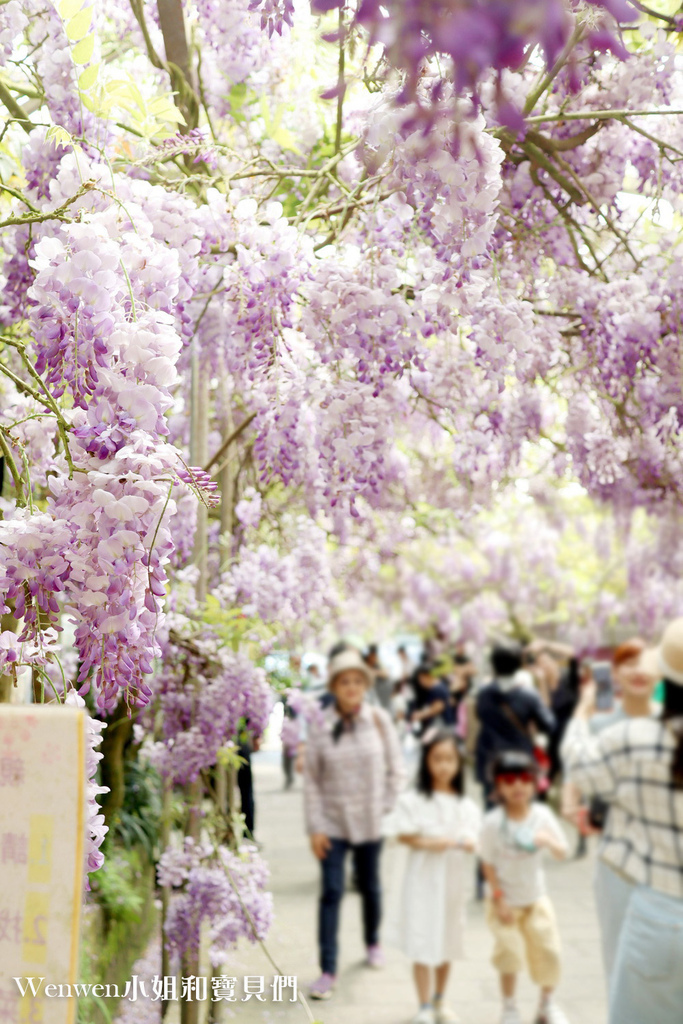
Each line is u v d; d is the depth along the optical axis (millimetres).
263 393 1890
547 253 2258
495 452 3045
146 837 4035
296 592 3389
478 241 1473
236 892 2695
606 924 3602
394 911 4520
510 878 4344
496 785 4438
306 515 3617
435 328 1737
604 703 9422
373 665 9922
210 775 3066
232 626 2803
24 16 1726
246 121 2693
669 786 2852
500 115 711
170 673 2807
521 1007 4660
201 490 1093
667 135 2211
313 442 1924
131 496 1062
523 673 8000
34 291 1171
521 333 1714
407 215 1832
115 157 1958
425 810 4480
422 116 764
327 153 2662
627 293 2164
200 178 1870
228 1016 2672
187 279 1676
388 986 4848
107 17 2547
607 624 12430
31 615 1151
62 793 752
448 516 6094
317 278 1738
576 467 2787
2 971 742
